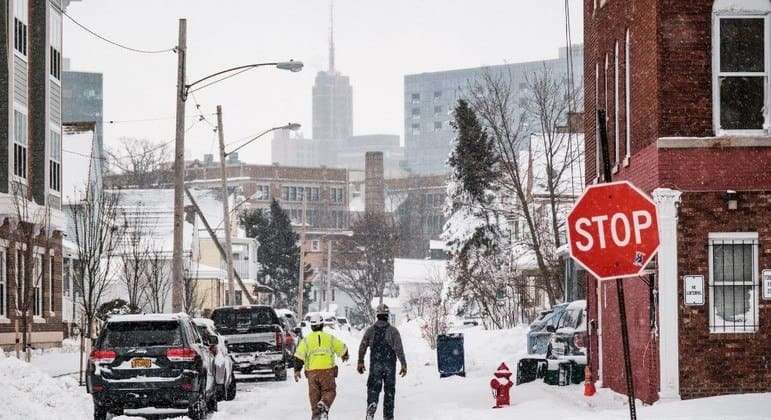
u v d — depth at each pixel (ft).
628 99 136.67
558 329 166.81
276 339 203.10
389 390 119.75
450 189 422.82
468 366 215.10
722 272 120.47
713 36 120.47
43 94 262.26
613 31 144.97
